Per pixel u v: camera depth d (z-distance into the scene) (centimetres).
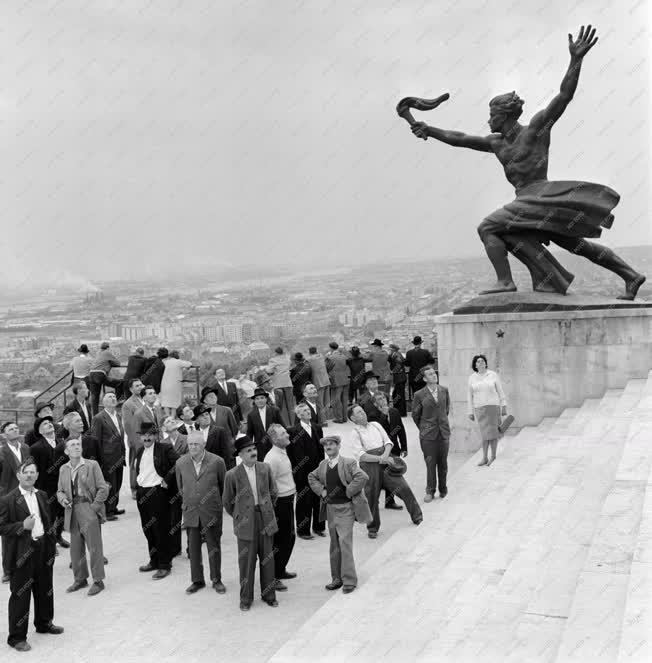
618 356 1552
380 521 1162
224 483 881
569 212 1599
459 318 1620
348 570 879
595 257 1658
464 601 757
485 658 632
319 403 1975
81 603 912
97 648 790
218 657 761
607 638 561
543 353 1572
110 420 1252
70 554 1055
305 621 835
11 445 1072
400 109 1738
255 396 1223
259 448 1178
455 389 1628
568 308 1572
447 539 1001
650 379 1455
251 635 807
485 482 1248
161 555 999
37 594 824
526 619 662
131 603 908
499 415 1359
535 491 1055
